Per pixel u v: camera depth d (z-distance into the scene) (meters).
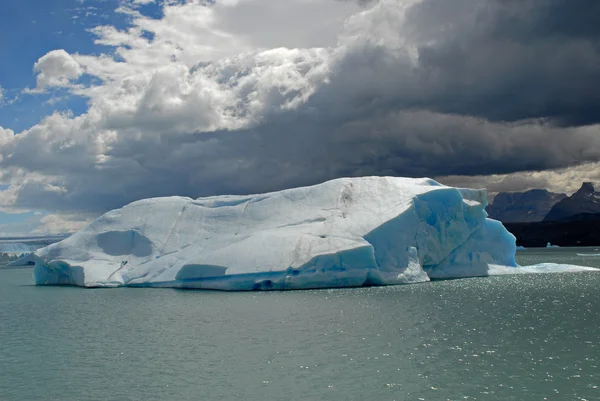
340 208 43.91
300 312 29.30
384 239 40.59
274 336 23.69
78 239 50.19
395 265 40.88
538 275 48.62
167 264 45.28
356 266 38.72
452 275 45.09
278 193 48.47
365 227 40.53
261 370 18.72
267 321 27.08
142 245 48.19
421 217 43.62
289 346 21.83
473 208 46.03
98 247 49.22
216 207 49.75
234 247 42.03
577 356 19.75
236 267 39.88
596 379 17.12
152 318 29.36
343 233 40.31
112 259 48.06
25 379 18.50
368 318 27.12
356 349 21.11
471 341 22.16
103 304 35.78
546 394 15.88
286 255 39.34
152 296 38.72
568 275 48.53
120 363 20.19
